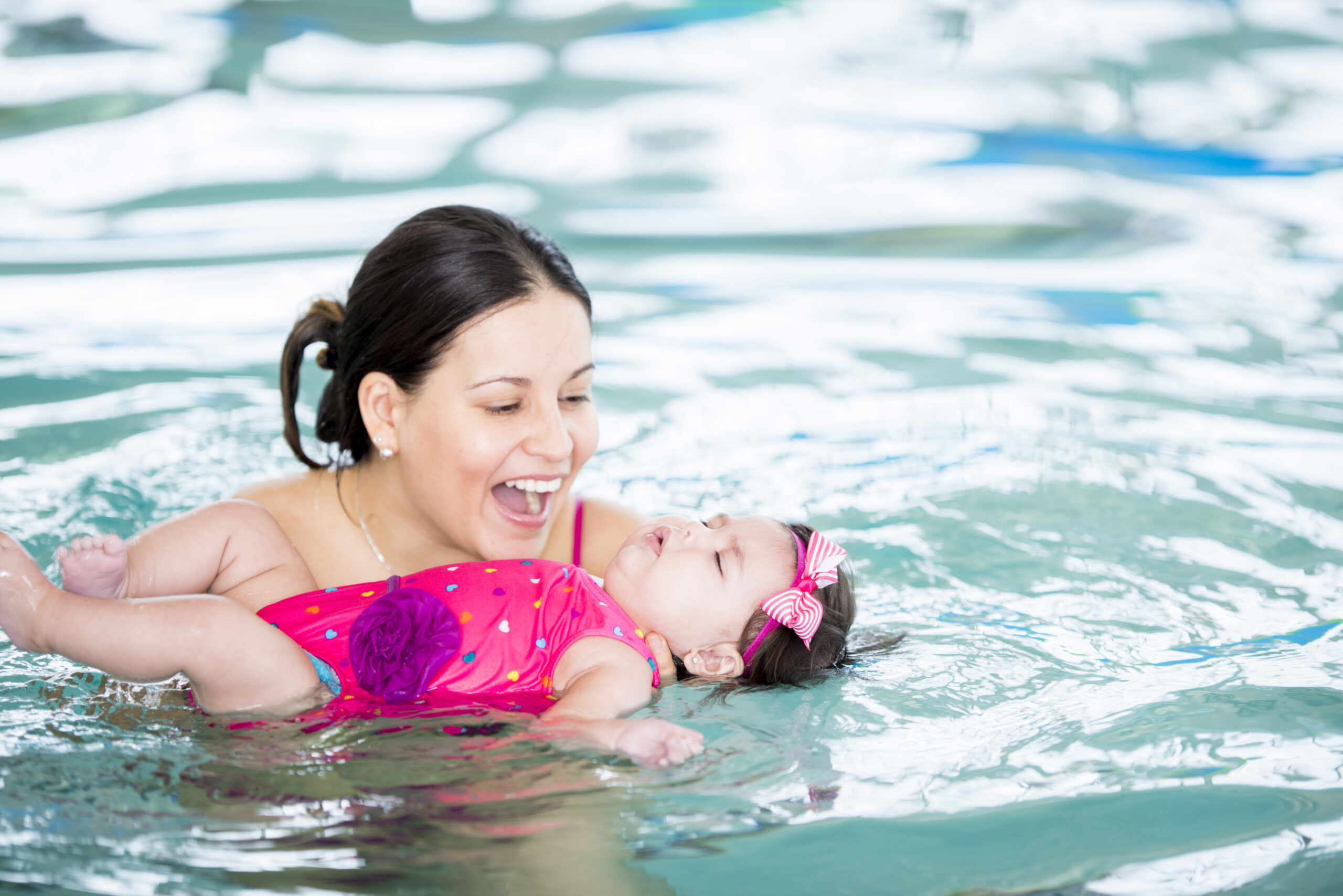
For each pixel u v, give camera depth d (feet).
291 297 19.48
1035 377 16.52
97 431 13.28
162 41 32.32
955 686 8.23
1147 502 11.98
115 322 18.03
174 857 5.88
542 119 29.81
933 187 26.96
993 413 14.92
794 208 25.79
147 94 29.48
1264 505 11.82
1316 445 13.57
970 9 37.40
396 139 28.27
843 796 6.76
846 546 10.93
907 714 7.81
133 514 10.98
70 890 5.57
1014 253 23.38
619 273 22.02
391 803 6.42
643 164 27.94
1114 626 9.25
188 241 22.34
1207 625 9.24
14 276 20.16
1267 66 32.99
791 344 18.21
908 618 9.53
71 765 6.67
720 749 7.29
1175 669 8.45
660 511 11.66
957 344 18.21
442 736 7.18
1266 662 8.52
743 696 8.35
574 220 24.81
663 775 6.91
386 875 5.83
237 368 16.06
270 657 7.32
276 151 27.22
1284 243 23.48
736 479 12.65
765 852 6.21
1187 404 15.20
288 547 8.58
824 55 34.40
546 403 8.22
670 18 36.50
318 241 22.44
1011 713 7.80
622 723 7.19
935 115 30.78
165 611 7.16
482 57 33.37
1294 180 26.91
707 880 5.98
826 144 29.27
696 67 33.42
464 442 8.15
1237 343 17.97
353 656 7.81
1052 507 11.86
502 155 27.84
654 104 31.12
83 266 20.89
